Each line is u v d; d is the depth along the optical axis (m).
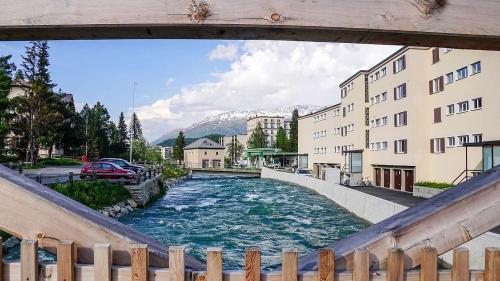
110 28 1.86
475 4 1.95
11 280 2.03
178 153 136.62
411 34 1.95
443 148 29.83
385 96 38.06
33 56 50.31
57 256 1.99
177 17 1.82
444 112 29.70
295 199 35.41
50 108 46.94
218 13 1.83
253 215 25.19
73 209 2.22
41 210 2.08
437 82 30.77
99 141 80.81
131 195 27.02
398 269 2.04
